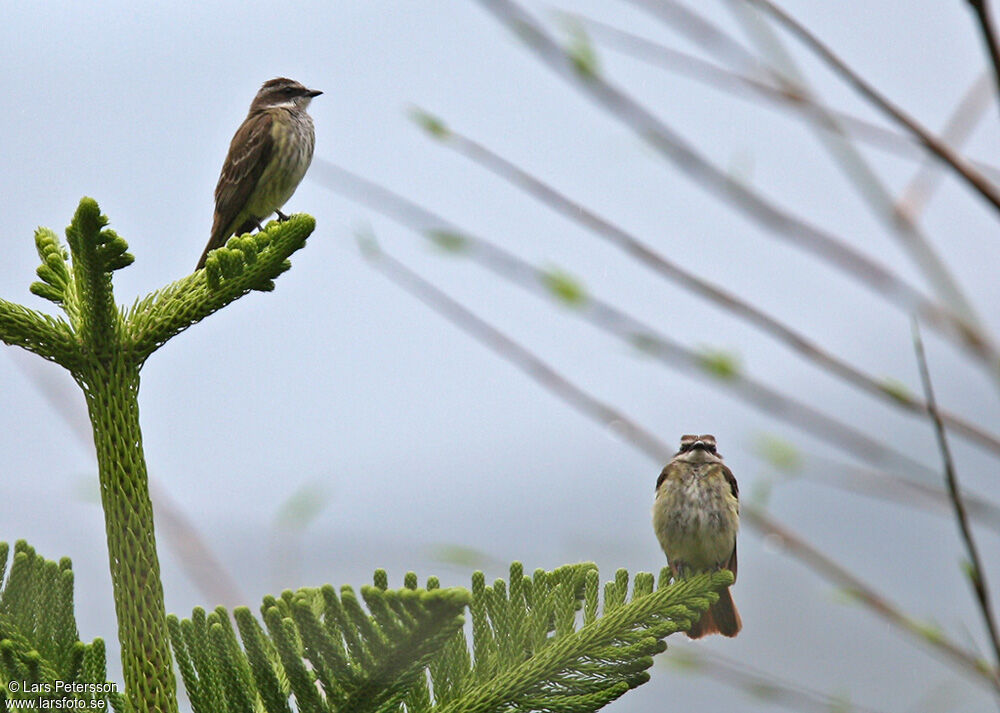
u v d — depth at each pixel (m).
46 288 6.84
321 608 6.65
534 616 6.79
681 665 8.43
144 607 6.39
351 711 5.96
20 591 6.45
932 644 6.66
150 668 6.32
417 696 6.46
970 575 5.82
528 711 6.56
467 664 6.61
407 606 5.42
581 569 7.17
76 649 5.99
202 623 6.39
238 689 6.30
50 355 6.57
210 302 6.76
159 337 6.68
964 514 5.83
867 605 7.04
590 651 6.62
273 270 6.84
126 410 6.57
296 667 5.93
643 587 7.23
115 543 6.44
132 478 6.52
